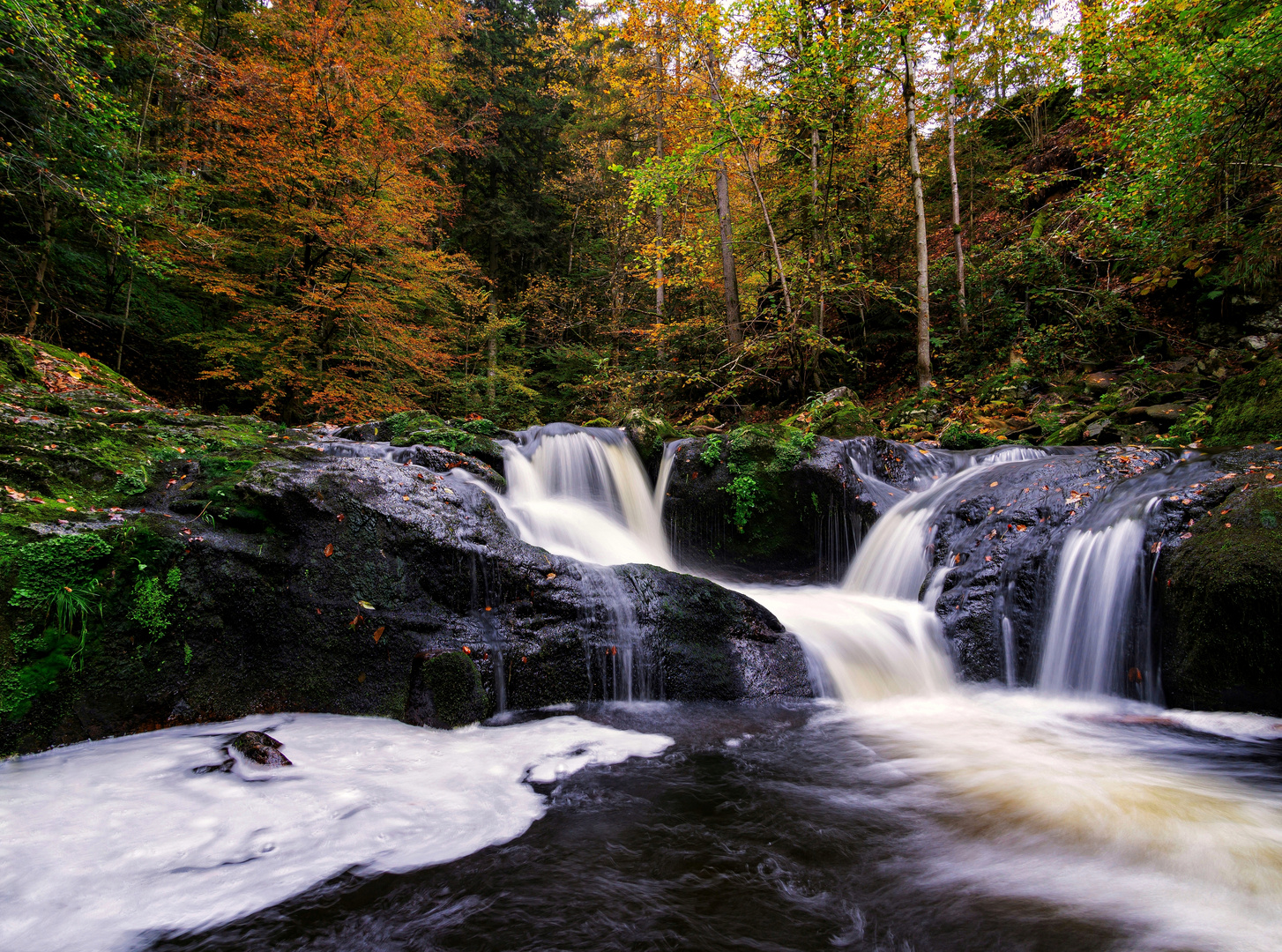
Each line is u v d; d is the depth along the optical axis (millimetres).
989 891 2379
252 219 13094
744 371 14109
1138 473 5621
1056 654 5004
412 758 3598
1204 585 4215
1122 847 2670
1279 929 2129
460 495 5426
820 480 7707
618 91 18094
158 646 3873
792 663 5113
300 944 2066
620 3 13992
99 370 7988
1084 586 4965
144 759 3377
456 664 4266
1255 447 5297
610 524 8289
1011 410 10828
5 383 6199
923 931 2143
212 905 2254
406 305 16375
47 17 8133
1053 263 12109
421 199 14383
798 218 15211
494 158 22078
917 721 4418
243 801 2980
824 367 14992
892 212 15969
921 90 13922
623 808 3070
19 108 9008
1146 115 7320
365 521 4660
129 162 11258
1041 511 5699
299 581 4379
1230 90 5980
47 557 3564
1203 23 7832
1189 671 4297
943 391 12383
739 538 8164
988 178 16828
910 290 14680
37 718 3443
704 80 12875
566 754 3764
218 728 3891
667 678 4875
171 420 6246
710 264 16859
